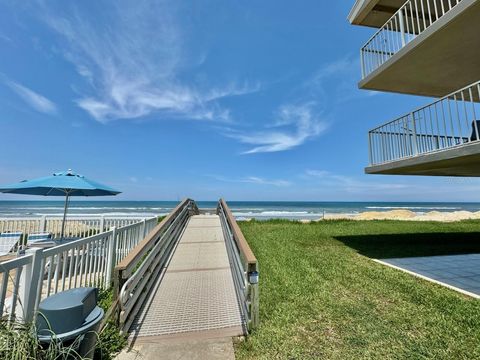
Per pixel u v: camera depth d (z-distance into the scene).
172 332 3.20
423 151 6.14
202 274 5.20
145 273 4.15
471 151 4.80
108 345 2.81
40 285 2.87
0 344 1.92
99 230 8.12
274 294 4.41
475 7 4.86
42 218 8.47
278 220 16.03
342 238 9.59
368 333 3.17
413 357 2.70
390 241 9.09
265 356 2.74
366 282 4.96
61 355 2.01
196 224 11.16
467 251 7.65
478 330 3.21
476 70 7.22
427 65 6.92
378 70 7.39
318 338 3.07
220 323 3.42
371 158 7.86
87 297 2.33
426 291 4.51
